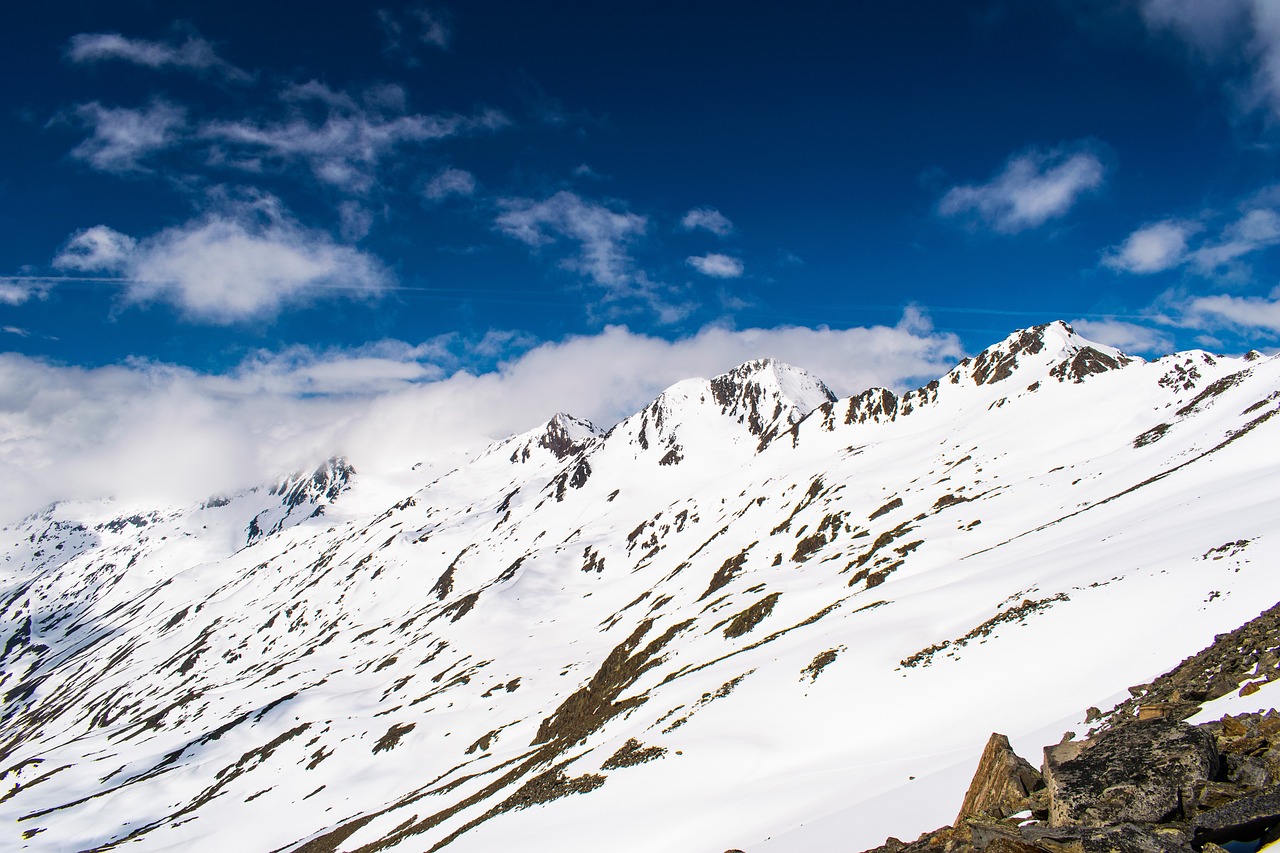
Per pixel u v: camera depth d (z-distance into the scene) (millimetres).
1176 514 51906
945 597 51156
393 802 97250
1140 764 11664
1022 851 10883
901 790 24203
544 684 123500
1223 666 19000
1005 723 28234
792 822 27219
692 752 42719
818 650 50281
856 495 134375
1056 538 64688
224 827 109312
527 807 48344
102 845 118812
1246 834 9344
